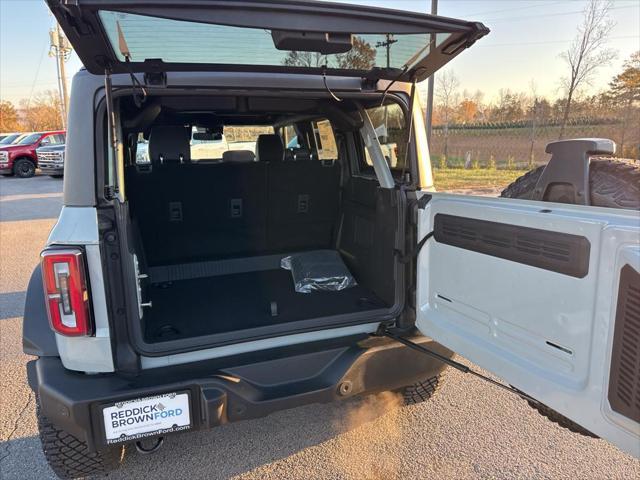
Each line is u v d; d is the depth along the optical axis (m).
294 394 1.95
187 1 1.35
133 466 2.37
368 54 1.94
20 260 6.48
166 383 1.79
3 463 2.41
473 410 2.81
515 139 16.62
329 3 1.49
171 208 3.20
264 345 2.09
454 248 1.95
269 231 3.52
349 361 2.04
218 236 3.41
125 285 1.80
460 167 16.53
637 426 1.22
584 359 1.38
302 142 4.11
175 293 3.03
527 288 1.58
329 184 3.49
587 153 2.00
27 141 18.31
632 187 1.84
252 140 4.03
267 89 2.12
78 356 1.78
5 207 11.20
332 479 2.26
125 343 1.83
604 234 1.29
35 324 1.88
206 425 1.85
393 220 2.44
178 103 2.69
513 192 2.46
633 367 1.22
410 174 2.34
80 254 1.69
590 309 1.35
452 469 2.31
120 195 1.85
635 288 1.20
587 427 1.39
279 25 1.49
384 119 2.61
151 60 1.81
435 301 2.11
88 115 1.78
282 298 2.88
